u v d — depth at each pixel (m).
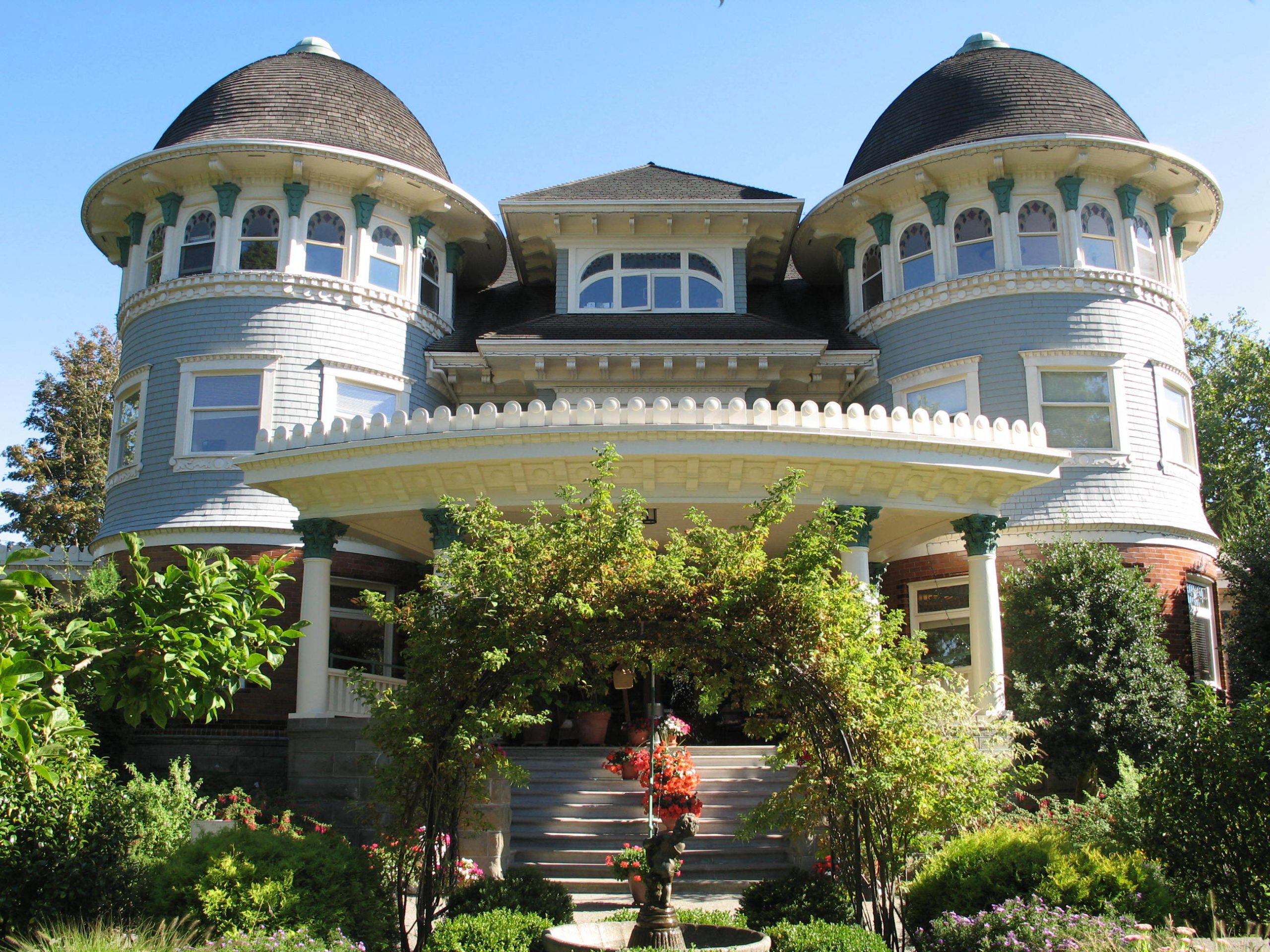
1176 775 10.92
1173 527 20.98
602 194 24.73
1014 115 22.61
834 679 9.59
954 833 12.66
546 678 9.45
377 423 16.11
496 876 13.08
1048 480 16.70
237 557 20.62
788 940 8.78
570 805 15.52
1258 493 28.48
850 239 24.83
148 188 22.97
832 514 10.02
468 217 24.28
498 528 9.90
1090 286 21.78
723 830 15.00
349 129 22.98
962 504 16.62
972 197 22.61
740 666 9.65
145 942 8.23
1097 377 21.61
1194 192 22.89
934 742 10.08
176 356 21.75
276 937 8.24
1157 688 17.62
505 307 26.36
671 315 24.22
